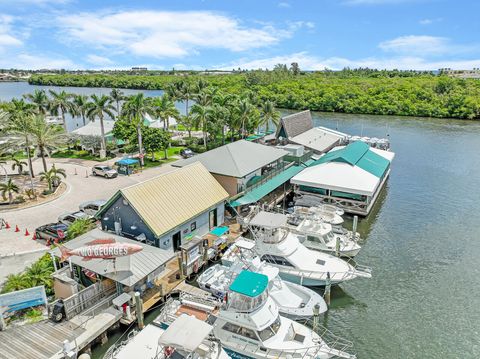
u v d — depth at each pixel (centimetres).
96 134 6681
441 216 4278
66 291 2356
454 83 14688
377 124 11181
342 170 4350
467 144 8150
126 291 2458
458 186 5328
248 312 2086
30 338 2069
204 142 7144
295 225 3719
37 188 4738
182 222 3042
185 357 1794
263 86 17938
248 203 3797
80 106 7425
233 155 4194
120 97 7806
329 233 3344
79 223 3222
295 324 2244
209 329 1853
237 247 2969
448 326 2453
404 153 7344
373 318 2542
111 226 3091
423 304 2686
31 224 3650
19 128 4559
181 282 2756
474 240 3678
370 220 4181
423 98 13675
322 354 2053
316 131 7106
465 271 3119
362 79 18725
